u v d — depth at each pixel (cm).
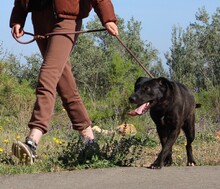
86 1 512
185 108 536
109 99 940
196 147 665
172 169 478
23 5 516
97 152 511
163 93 524
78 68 1923
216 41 1909
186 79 1330
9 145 612
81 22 520
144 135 744
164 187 417
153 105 529
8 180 435
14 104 938
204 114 945
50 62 500
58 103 941
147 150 648
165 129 536
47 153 546
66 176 446
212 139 745
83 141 526
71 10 504
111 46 2059
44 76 498
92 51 1986
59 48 503
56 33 504
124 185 423
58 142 574
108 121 875
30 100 961
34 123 497
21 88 1025
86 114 547
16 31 529
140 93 527
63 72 535
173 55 1822
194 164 554
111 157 510
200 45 1911
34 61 1609
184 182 431
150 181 434
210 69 1727
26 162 495
